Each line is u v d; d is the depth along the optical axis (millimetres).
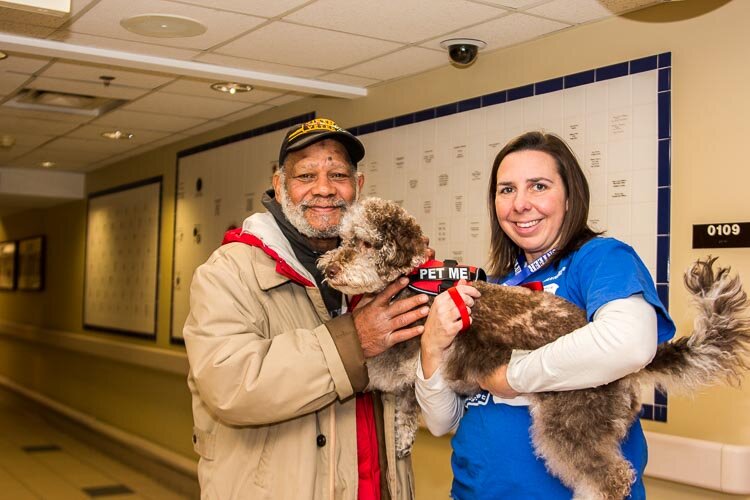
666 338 1766
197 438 2102
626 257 1735
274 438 1975
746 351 1853
